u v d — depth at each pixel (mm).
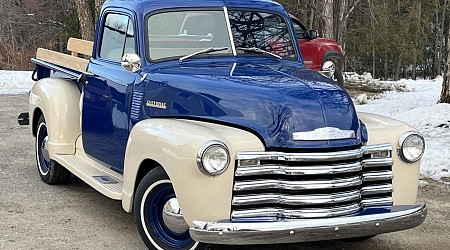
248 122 4664
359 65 43312
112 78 6004
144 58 5645
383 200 4887
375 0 36281
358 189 4773
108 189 5527
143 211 5000
